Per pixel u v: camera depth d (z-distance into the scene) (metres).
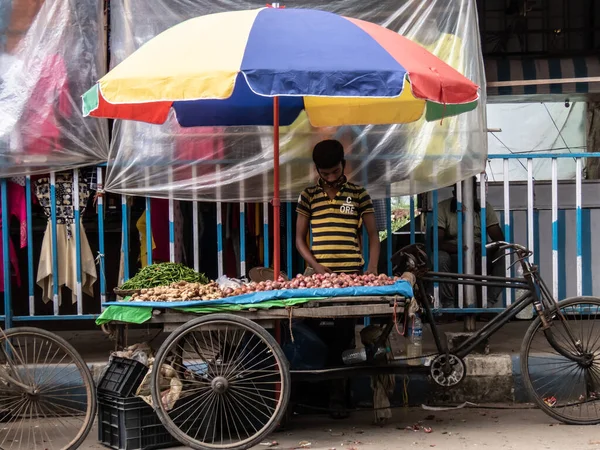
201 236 5.95
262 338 4.19
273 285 4.37
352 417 5.04
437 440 4.43
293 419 5.01
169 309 4.26
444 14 5.34
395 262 4.82
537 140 10.28
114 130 5.30
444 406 5.21
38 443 4.48
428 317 4.68
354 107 5.07
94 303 6.21
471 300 5.39
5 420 4.91
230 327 4.19
